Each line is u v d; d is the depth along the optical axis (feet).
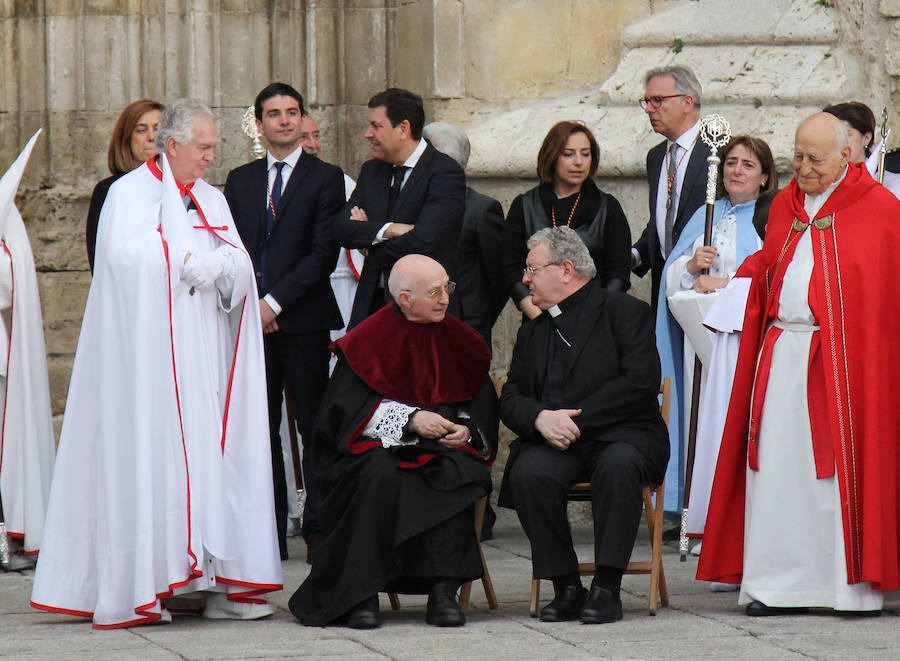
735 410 54.03
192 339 52.47
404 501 50.85
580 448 53.06
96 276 53.47
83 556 52.95
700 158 67.77
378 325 54.19
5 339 65.77
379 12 87.51
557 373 54.29
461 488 51.55
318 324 66.03
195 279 52.34
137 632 50.60
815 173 52.31
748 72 74.79
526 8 81.82
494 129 80.02
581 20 81.30
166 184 53.47
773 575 52.06
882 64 71.20
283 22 87.56
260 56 87.56
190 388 52.21
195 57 87.35
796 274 52.75
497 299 71.51
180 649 46.98
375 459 51.60
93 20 88.74
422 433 52.60
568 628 50.03
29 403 65.67
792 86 72.90
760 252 54.39
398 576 51.16
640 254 72.13
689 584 59.31
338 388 53.67
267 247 66.13
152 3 88.48
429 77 83.51
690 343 65.57
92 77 88.99
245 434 53.52
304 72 87.71
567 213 67.67
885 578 51.08
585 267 54.65
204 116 53.83
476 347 54.75
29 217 89.45
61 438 53.47
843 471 50.93
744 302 59.82
